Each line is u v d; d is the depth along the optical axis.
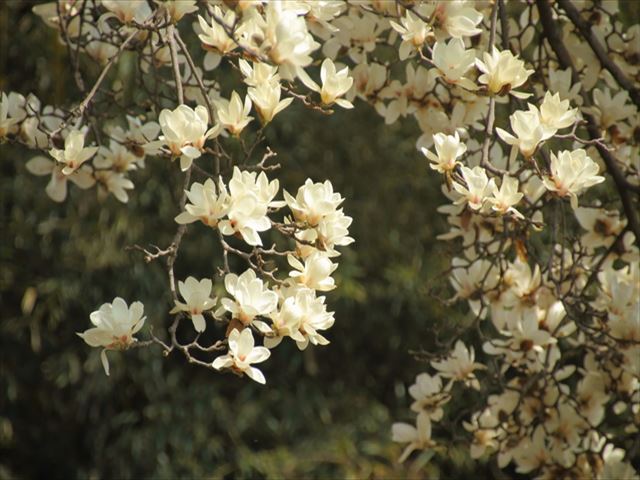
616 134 4.72
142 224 8.34
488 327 8.02
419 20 4.18
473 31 4.15
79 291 8.34
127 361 8.43
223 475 8.38
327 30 4.24
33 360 8.62
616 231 4.80
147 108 4.78
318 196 3.89
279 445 8.54
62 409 8.69
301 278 3.92
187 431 8.41
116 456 8.50
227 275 3.83
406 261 8.73
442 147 4.01
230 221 3.83
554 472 4.85
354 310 8.84
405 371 8.90
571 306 4.71
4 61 8.33
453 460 7.96
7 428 8.47
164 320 8.54
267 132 8.48
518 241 4.62
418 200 8.88
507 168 4.16
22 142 4.50
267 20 3.82
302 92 8.36
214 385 8.56
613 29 4.77
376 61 4.66
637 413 4.92
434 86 4.66
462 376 4.83
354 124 8.80
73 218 8.31
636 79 4.80
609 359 4.73
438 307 8.37
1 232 8.48
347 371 8.93
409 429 4.88
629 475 4.72
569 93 4.59
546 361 4.75
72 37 4.87
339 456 8.39
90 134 5.07
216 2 3.89
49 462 8.80
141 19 4.38
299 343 3.85
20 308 8.51
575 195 4.01
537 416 4.84
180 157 3.86
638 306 4.54
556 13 4.84
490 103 4.12
